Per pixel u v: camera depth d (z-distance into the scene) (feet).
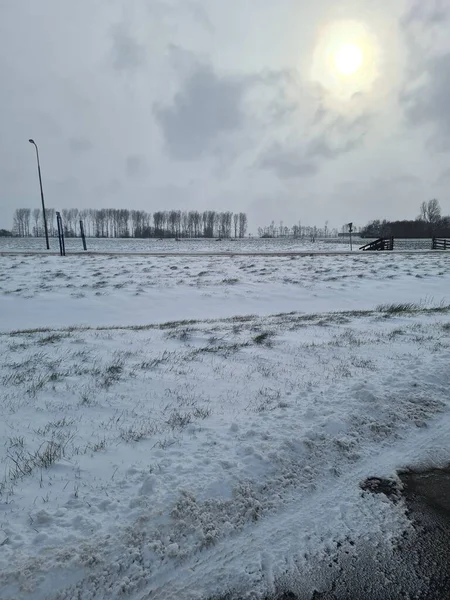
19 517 11.26
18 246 194.90
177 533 10.78
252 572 9.77
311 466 14.01
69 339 31.24
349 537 10.94
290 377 22.52
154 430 16.47
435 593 9.21
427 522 11.56
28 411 18.42
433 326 32.73
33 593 8.96
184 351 28.12
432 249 150.20
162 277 69.51
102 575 9.50
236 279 66.80
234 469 13.34
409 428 16.75
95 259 96.02
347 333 31.68
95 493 12.32
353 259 96.58
